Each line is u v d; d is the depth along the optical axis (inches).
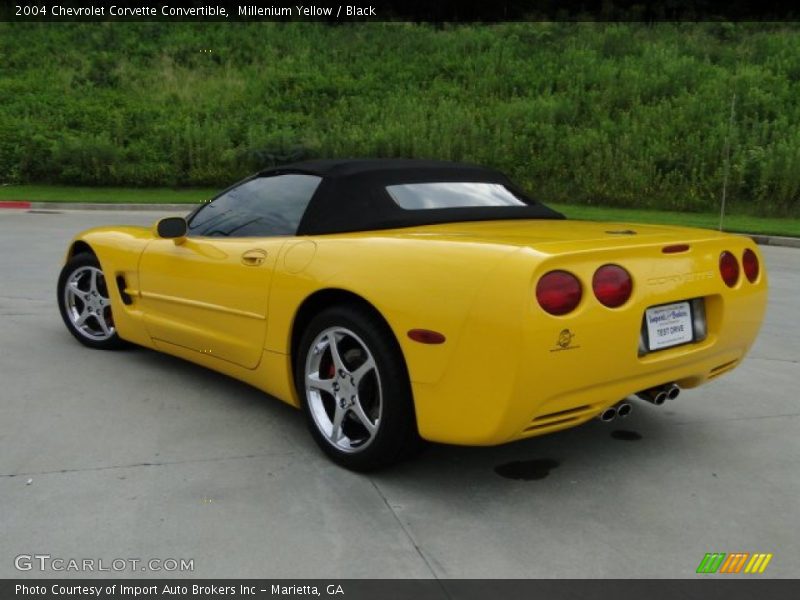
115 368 180.7
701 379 131.4
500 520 110.4
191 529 105.4
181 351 166.2
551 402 107.2
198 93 1129.4
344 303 125.3
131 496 114.8
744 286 131.2
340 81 1154.0
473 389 106.1
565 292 104.9
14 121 964.0
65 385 167.8
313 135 959.6
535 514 112.6
